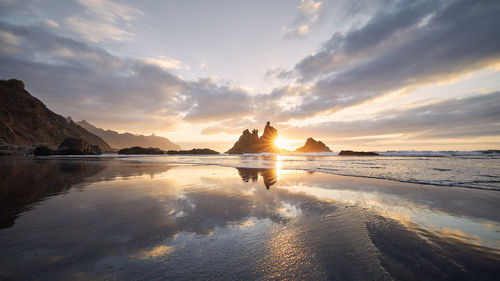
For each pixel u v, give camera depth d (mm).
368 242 3621
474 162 23297
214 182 10141
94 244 3355
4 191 7520
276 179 11242
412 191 7938
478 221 4668
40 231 3844
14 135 76625
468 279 2535
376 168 16922
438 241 3646
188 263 2883
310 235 3926
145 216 4863
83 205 5727
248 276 2627
